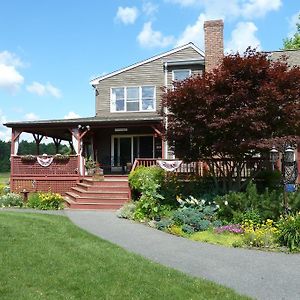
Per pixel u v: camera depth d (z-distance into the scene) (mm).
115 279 6758
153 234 11383
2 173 55719
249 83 12797
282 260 8758
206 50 24234
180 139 14398
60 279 6637
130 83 26891
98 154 26297
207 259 8719
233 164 14898
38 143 26422
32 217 13297
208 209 12914
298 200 11922
